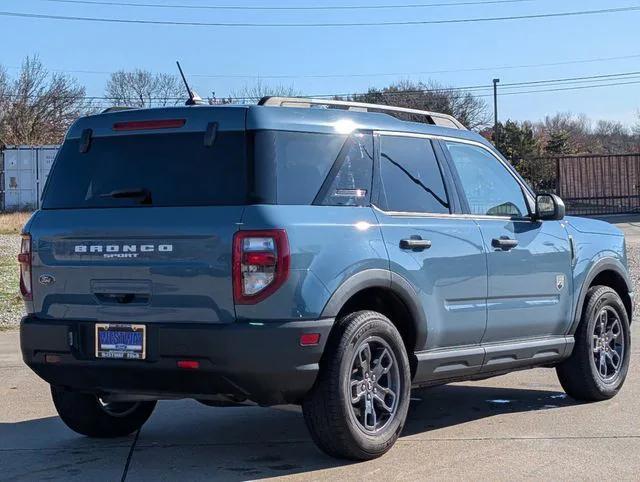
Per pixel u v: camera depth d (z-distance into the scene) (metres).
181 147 5.83
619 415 7.39
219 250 5.43
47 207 6.20
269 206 5.50
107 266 5.75
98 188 6.03
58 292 5.94
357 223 5.87
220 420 7.45
